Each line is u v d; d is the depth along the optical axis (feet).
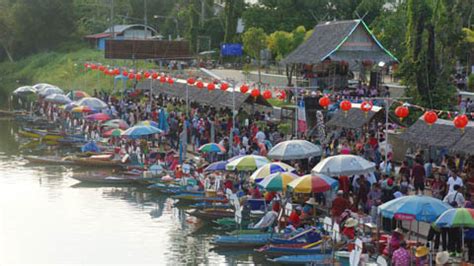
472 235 126.41
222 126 242.17
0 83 580.30
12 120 369.91
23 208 192.34
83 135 298.76
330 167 152.05
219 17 487.20
